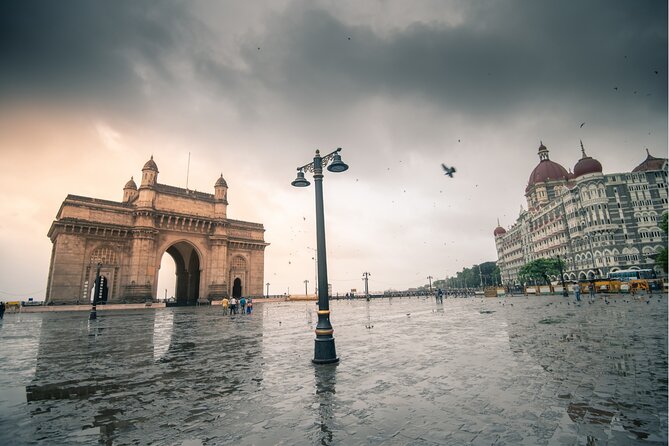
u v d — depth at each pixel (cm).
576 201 7512
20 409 579
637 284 4875
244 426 489
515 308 2900
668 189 6975
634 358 821
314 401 591
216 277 6356
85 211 5312
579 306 2766
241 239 7038
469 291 10606
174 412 554
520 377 695
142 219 5597
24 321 2798
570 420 475
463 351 998
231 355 1058
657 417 476
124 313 3819
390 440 429
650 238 6756
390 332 1530
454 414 510
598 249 6888
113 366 927
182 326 2095
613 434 429
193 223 6278
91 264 5209
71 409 577
